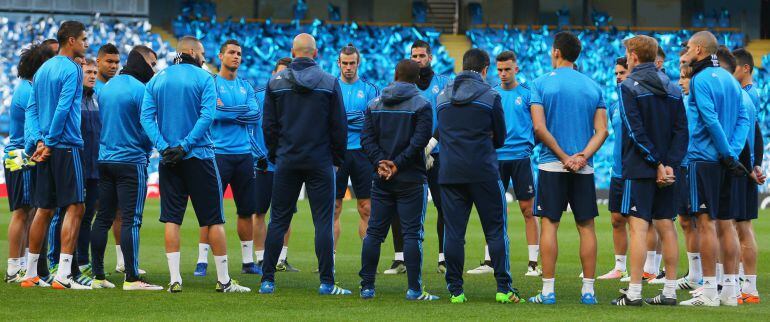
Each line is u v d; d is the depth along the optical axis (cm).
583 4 12750
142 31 10688
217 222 2809
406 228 2702
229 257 3991
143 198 2892
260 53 11162
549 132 2608
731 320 2333
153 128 2736
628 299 2594
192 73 2758
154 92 2758
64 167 2841
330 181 2755
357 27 11731
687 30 12444
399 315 2380
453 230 2656
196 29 11338
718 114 2644
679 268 3694
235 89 3334
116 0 10769
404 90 2666
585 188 2623
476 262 3934
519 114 3469
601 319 2325
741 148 2675
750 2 12962
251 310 2461
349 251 4269
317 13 12531
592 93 2608
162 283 3066
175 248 2803
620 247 3338
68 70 2828
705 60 2661
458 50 12106
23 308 2481
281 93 2725
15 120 3098
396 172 2662
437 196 3444
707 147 2652
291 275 3350
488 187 2614
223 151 3303
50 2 10588
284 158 2730
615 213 3297
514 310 2477
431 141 3028
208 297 2703
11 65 10044
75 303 2570
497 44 11825
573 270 3588
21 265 3112
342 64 3534
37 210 2902
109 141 2859
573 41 2641
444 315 2384
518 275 3416
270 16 12419
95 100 3234
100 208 2925
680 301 2753
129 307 2503
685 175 2933
